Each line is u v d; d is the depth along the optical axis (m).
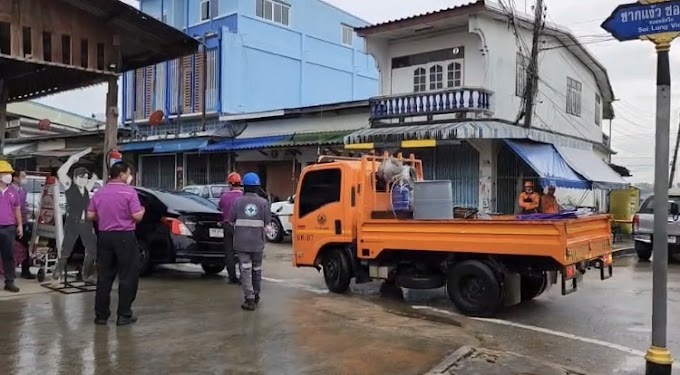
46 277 9.78
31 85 13.77
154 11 28.67
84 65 10.15
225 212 10.04
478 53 18.77
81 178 9.24
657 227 5.32
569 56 23.47
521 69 19.92
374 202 9.39
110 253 6.89
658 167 5.30
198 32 27.09
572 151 19.91
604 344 6.77
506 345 6.70
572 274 7.41
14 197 8.82
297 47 28.44
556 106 22.39
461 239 8.02
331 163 9.66
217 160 25.70
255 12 26.78
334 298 9.10
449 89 18.00
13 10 9.28
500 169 18.22
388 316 7.68
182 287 9.61
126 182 7.07
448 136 16.97
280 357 5.72
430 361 5.69
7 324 6.77
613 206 21.89
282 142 21.64
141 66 12.52
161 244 10.41
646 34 5.32
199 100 26.39
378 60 20.83
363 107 20.81
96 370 5.21
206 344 6.10
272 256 14.76
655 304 5.36
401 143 17.86
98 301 6.86
